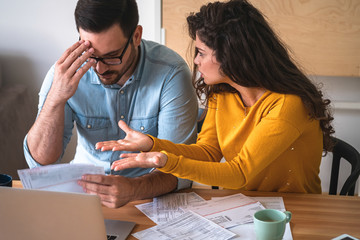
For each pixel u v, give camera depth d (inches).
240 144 64.4
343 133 111.7
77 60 60.3
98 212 41.0
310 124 61.1
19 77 119.6
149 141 58.8
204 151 65.7
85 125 70.5
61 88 61.6
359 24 97.3
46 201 39.0
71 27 115.7
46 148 64.5
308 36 99.3
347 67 100.0
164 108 68.6
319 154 64.7
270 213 46.6
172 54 70.9
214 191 60.6
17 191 38.7
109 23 58.2
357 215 53.4
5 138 99.2
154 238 48.5
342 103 104.0
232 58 57.3
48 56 118.1
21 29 116.3
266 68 57.9
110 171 71.2
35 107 121.3
